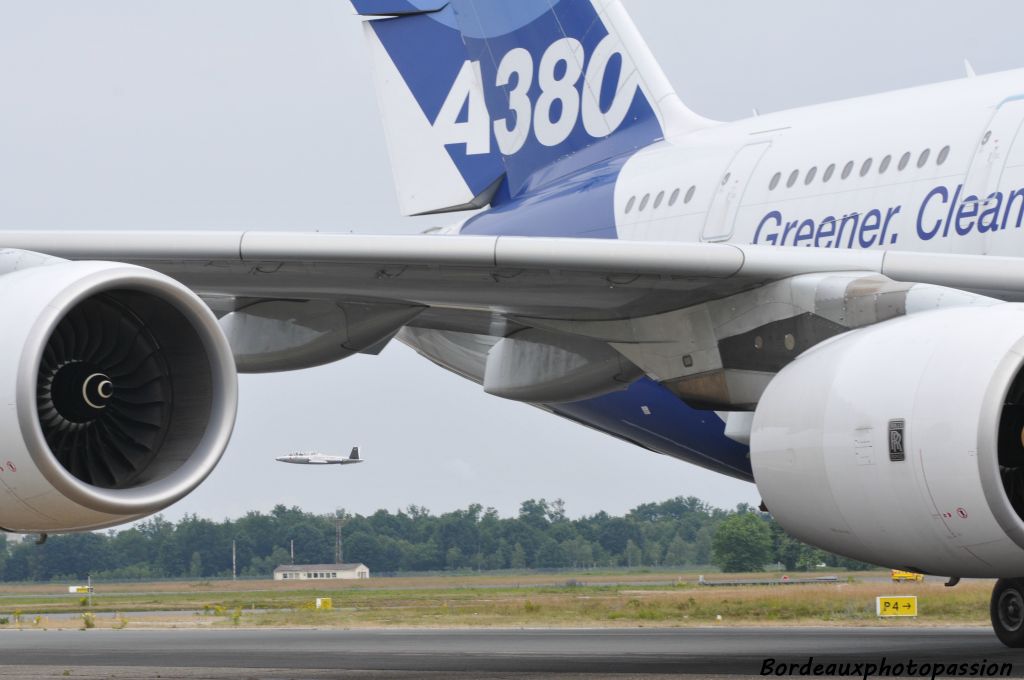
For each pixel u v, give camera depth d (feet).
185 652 185.68
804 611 302.66
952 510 96.37
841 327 114.21
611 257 117.08
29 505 90.84
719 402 127.65
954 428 95.66
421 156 212.84
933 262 118.42
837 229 148.46
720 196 163.84
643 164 179.32
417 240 116.57
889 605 277.44
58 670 148.15
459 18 203.21
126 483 96.63
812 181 153.89
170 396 99.60
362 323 130.00
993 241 133.08
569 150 192.95
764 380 122.42
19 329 89.97
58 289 91.66
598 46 189.88
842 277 115.24
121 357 98.73
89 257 115.55
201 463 95.96
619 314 131.13
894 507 99.86
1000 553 96.27
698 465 170.71
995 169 135.54
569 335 142.31
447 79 211.00
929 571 102.37
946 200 138.51
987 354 96.07
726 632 219.61
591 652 162.40
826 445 104.22
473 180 206.28
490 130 205.87
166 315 99.25
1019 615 153.07
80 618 432.25
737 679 111.75
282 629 287.69
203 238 115.03
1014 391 102.58
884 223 143.64
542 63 195.11
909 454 98.07
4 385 88.74
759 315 121.60
